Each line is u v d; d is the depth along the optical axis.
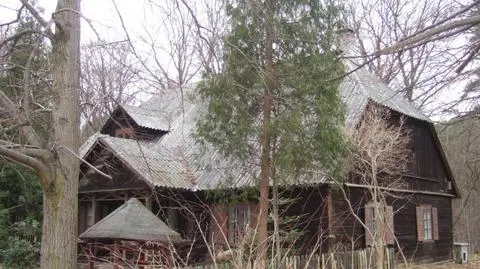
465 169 28.12
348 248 17.12
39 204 22.42
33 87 10.28
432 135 23.75
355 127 16.66
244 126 12.78
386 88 21.41
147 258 11.66
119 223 14.38
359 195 18.38
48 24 8.09
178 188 18.17
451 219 25.52
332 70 11.88
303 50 12.15
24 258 20.23
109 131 23.36
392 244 19.84
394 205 20.52
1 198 21.78
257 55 12.09
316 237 16.97
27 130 8.89
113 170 19.66
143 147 20.42
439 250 23.77
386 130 18.20
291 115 12.31
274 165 12.91
